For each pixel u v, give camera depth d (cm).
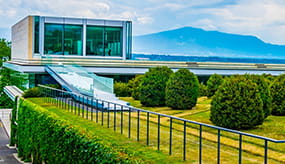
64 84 2977
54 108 2233
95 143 1009
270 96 1745
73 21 4288
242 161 1103
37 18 4147
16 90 4084
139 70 3769
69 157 1188
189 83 2192
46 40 4216
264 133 1498
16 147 2488
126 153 916
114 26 4434
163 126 1667
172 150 1209
